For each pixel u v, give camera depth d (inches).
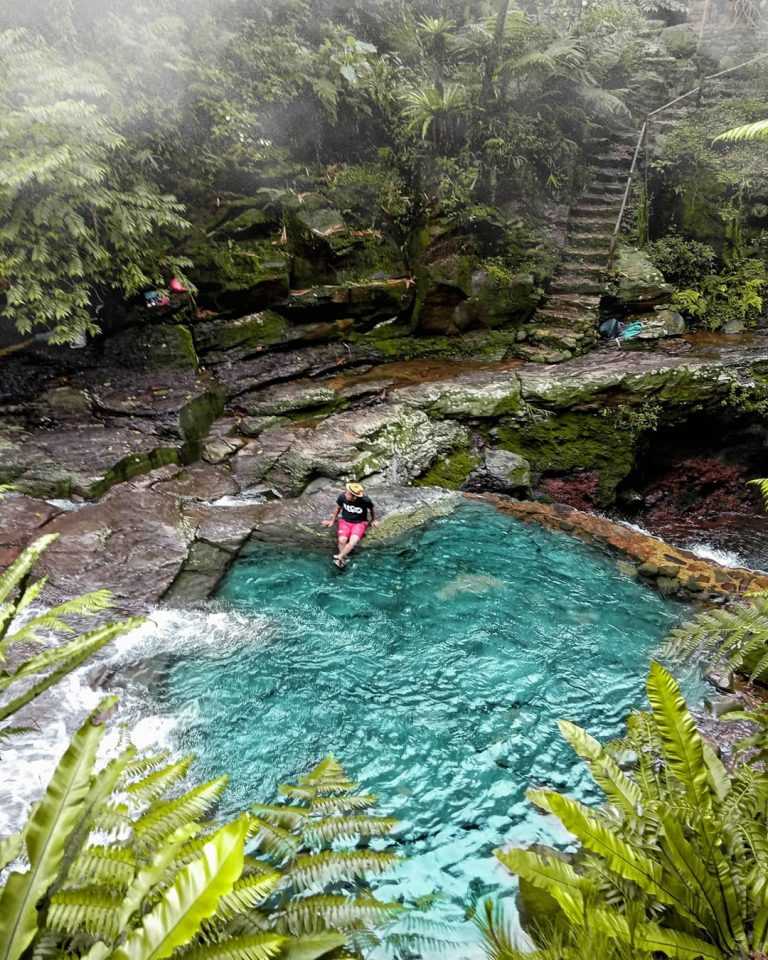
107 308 379.9
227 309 407.5
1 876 112.8
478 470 347.9
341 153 471.5
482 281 444.8
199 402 349.4
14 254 323.9
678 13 727.7
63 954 56.9
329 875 98.3
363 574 256.8
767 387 367.6
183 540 263.7
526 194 502.3
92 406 337.7
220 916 60.1
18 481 281.3
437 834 148.5
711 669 202.8
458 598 244.2
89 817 57.5
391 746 175.0
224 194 410.3
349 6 512.7
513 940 81.4
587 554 278.4
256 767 165.3
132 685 189.6
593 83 534.3
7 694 177.8
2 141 308.5
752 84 598.9
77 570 236.7
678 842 74.6
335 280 440.5
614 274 471.8
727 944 71.8
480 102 477.7
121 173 356.2
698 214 512.7
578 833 74.9
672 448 393.7
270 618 227.5
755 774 88.6
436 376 410.6
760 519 387.9
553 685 200.5
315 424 361.7
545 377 390.3
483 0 552.1
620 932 67.4
